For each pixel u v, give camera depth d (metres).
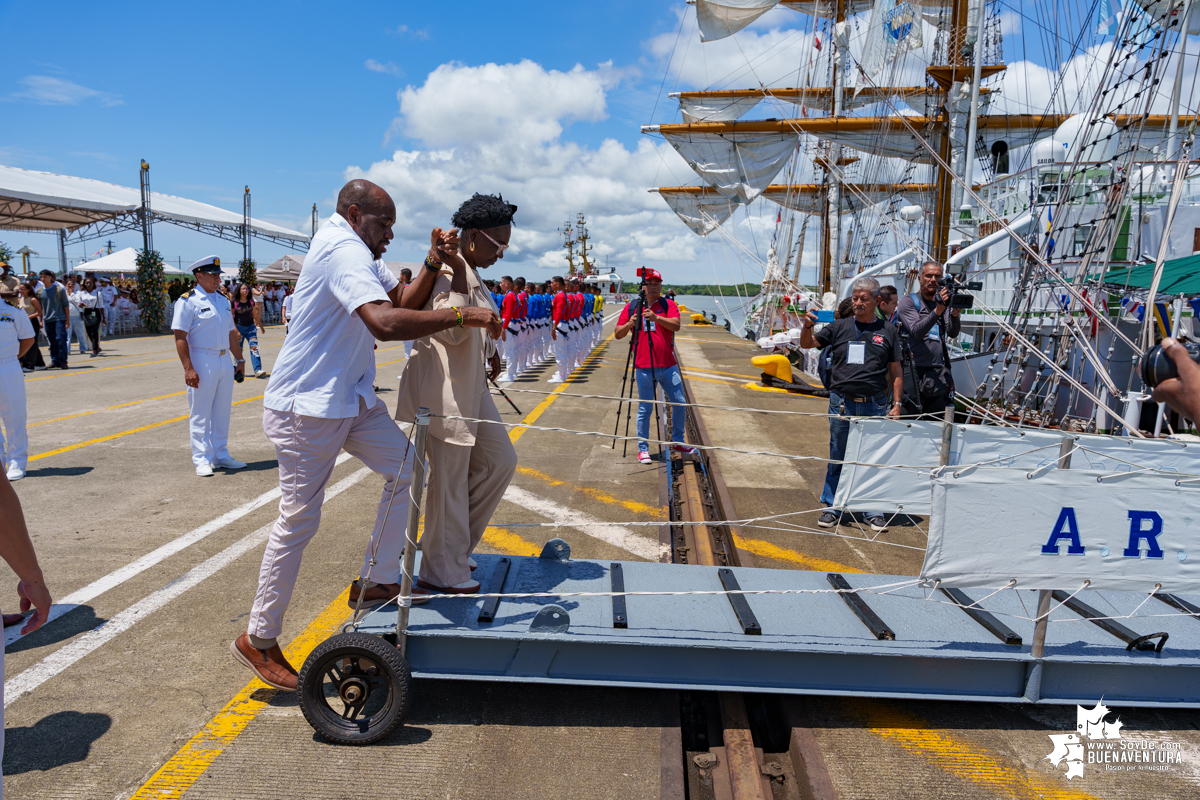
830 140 22.38
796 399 10.93
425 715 2.67
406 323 2.36
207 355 5.84
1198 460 2.59
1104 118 7.63
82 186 24.50
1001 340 8.70
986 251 11.45
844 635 2.67
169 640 3.17
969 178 15.25
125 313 23.06
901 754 2.52
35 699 2.70
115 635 3.21
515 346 12.95
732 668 2.58
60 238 29.05
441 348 2.72
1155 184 9.13
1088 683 2.60
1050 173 9.97
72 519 4.79
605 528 4.90
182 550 4.24
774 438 8.09
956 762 2.48
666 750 2.47
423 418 2.49
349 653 2.42
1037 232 9.37
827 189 26.30
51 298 13.40
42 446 7.00
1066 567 2.47
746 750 2.51
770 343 16.91
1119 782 2.38
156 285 23.38
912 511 3.10
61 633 3.22
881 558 4.44
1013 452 2.88
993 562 2.48
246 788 2.23
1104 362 7.39
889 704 2.85
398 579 2.96
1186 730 2.69
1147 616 2.71
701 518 5.11
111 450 6.84
